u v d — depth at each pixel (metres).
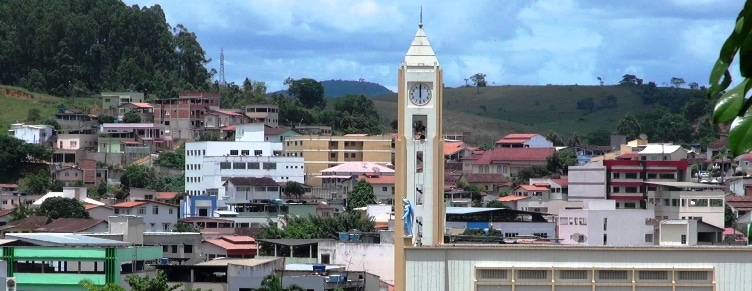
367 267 156.50
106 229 193.00
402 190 143.50
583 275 107.94
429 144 144.25
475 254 108.06
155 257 134.00
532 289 107.81
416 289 108.19
